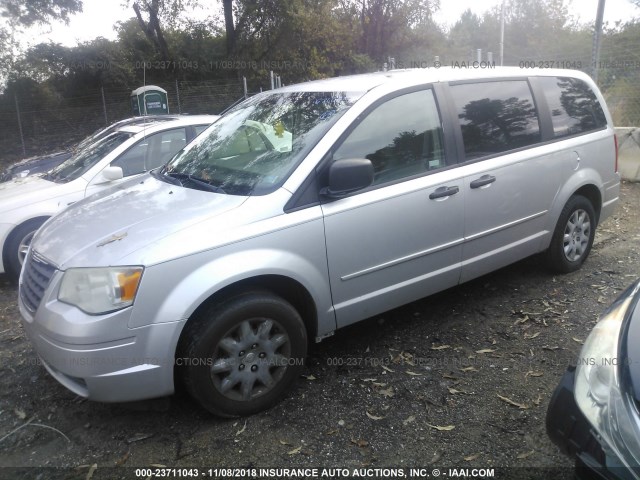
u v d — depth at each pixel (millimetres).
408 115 3619
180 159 3951
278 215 3010
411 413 3037
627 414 1902
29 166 7457
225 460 2721
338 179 3070
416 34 27609
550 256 4719
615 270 4984
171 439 2895
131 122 6883
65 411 3184
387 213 3379
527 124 4289
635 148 8422
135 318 2639
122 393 2703
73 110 18625
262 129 3656
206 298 2762
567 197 4516
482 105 4039
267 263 2910
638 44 9922
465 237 3830
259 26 22375
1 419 3137
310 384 3342
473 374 3400
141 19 21984
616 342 2154
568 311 4203
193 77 22312
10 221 5168
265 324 2994
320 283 3160
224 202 3035
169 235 2775
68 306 2715
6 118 17922
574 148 4551
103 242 2850
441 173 3678
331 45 24094
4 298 5012
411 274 3598
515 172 4078
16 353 3898
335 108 3463
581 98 4824
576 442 2068
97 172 5617
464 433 2863
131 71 20281
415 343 3805
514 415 2992
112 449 2838
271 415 3057
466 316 4184
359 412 3061
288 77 22781
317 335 3281
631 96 9617
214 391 2885
